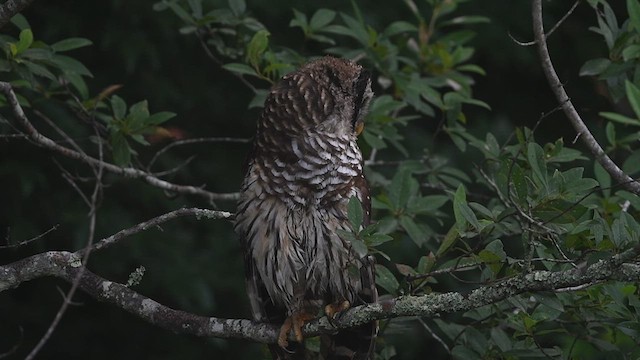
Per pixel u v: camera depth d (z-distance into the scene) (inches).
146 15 501.7
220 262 501.0
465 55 450.0
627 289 318.3
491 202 379.2
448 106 420.8
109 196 491.8
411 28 430.3
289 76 333.7
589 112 536.1
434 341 502.3
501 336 331.9
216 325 319.0
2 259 495.5
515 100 561.6
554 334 355.6
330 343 336.8
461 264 326.6
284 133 323.6
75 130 478.3
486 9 536.7
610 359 323.6
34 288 512.1
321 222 320.2
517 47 535.5
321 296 330.0
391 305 295.4
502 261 288.0
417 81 420.8
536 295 285.9
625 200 361.7
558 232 296.0
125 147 383.6
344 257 320.5
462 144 415.5
